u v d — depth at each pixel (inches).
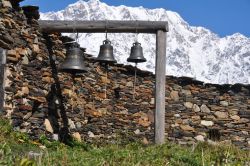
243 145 693.3
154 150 453.1
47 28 556.4
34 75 545.6
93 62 645.3
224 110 702.5
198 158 423.8
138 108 682.2
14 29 517.0
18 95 519.5
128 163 384.2
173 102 700.0
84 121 623.5
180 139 693.3
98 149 433.1
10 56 508.1
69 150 479.2
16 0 521.3
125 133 667.4
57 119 573.6
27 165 319.0
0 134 442.3
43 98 554.6
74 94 605.6
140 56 576.1
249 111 699.4
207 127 698.8
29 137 515.2
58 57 582.9
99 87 652.1
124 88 678.5
